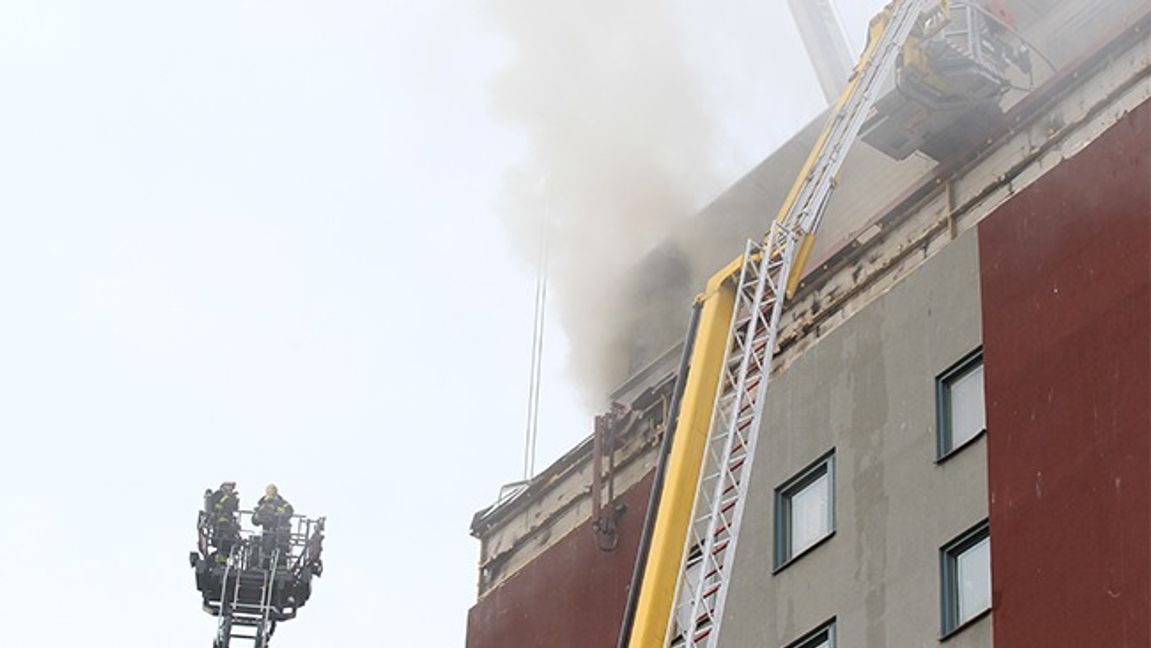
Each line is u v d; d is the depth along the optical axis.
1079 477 27.61
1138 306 27.83
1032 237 30.00
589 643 36.12
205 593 45.41
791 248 30.47
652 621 27.27
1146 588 26.09
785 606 31.75
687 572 29.94
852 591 30.61
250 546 45.38
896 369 31.59
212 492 45.66
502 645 38.38
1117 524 26.83
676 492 28.14
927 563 29.45
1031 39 34.78
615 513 36.78
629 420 37.94
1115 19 33.69
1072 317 28.77
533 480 40.47
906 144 33.78
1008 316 29.81
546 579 38.12
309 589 45.38
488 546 41.16
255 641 44.75
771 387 34.19
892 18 32.78
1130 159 28.75
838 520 31.47
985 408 29.50
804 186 31.14
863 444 31.64
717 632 27.09
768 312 30.03
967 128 33.44
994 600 27.98
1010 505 28.41
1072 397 28.23
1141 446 26.98
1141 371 27.42
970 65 32.50
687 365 29.67
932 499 29.83
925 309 31.50
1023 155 31.52
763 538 32.88
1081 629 26.66
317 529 45.62
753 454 28.55
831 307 33.97
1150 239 28.00
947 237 32.16
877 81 32.25
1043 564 27.55
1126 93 30.16
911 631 29.23
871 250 33.75
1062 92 31.28
